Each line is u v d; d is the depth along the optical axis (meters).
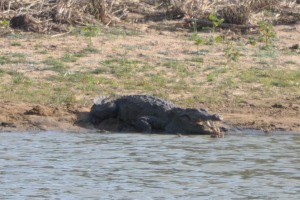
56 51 74.44
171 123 55.12
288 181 40.38
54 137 51.91
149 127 54.94
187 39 82.56
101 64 70.56
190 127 54.41
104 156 45.91
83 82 65.06
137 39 81.25
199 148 48.59
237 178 40.88
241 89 65.00
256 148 48.62
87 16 87.44
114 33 83.38
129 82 65.44
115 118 57.19
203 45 80.06
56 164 43.75
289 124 55.84
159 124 55.34
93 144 49.66
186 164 43.94
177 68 70.25
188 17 90.88
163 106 55.97
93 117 56.53
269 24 84.94
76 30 83.00
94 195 37.53
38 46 75.88
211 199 36.97
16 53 72.44
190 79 67.38
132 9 93.94
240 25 87.50
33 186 39.09
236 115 57.66
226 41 81.62
